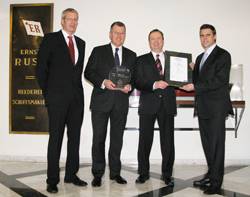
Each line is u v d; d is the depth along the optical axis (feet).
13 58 13.82
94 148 9.30
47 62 8.55
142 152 9.65
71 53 8.82
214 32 8.95
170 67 9.42
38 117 13.74
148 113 9.39
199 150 13.57
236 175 11.16
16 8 13.76
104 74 9.19
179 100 12.49
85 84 13.57
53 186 8.52
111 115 9.36
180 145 13.60
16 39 13.78
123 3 13.55
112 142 9.48
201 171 11.87
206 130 9.07
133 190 8.79
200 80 8.90
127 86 9.13
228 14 13.51
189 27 13.51
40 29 13.67
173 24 13.51
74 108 8.91
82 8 13.62
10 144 13.91
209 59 8.81
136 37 13.55
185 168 12.49
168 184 9.41
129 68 9.41
